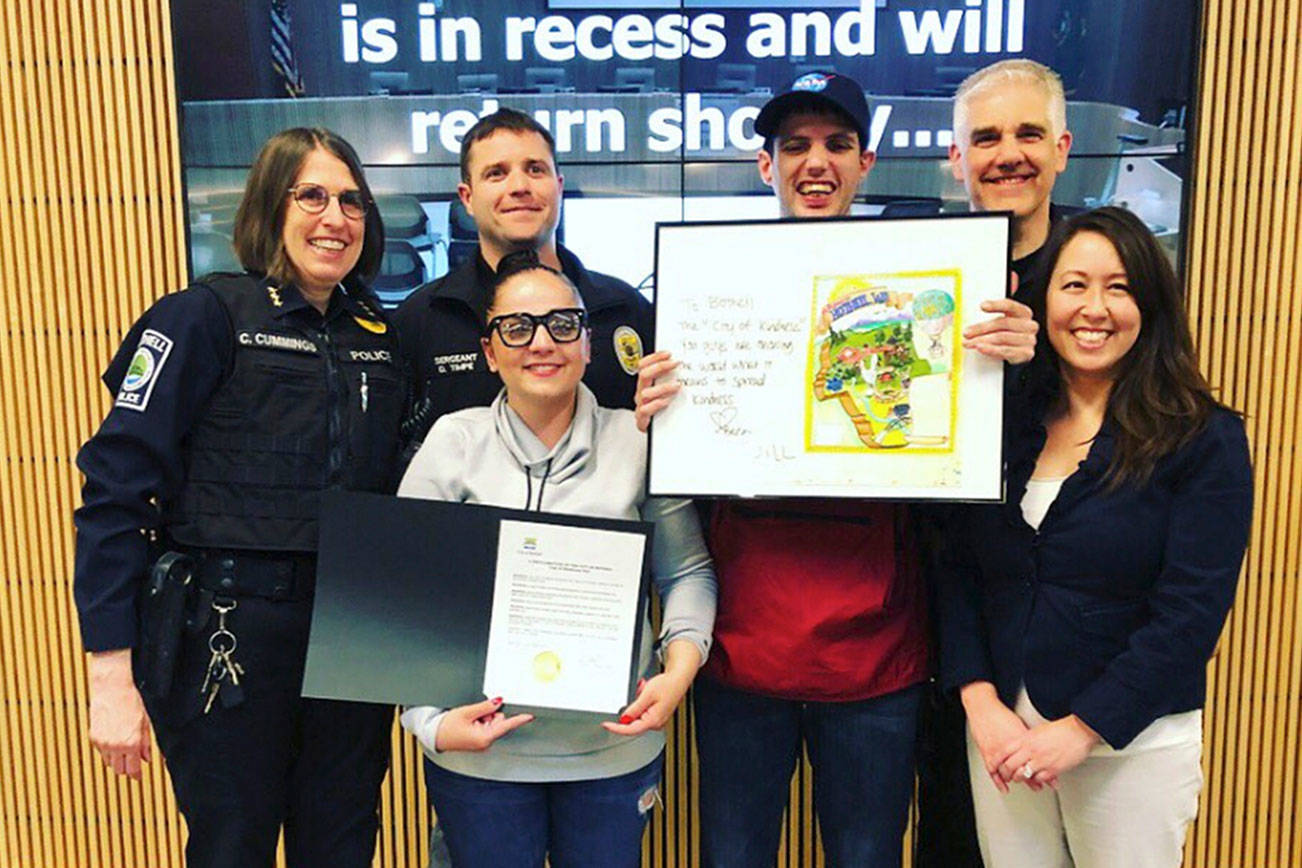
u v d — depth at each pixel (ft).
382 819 8.84
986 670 5.01
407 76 8.24
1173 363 4.57
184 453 4.84
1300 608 8.58
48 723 9.11
